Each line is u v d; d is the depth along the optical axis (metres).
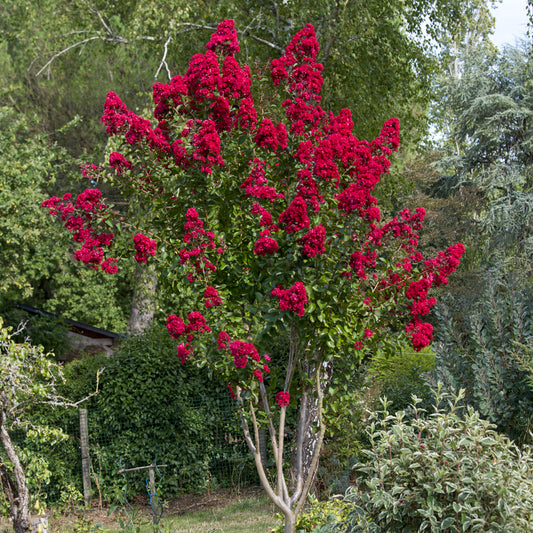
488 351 7.53
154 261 5.05
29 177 12.95
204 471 10.02
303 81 4.99
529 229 18.70
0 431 5.94
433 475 4.64
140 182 5.11
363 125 13.76
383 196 14.30
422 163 20.12
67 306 21.80
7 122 14.95
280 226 4.79
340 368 5.10
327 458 8.73
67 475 9.38
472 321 7.83
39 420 9.31
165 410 9.84
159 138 5.08
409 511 4.75
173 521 8.45
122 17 17.31
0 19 19.25
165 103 5.11
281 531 5.59
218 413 10.12
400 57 14.20
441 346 8.07
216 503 9.34
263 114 5.39
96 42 17.05
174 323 4.72
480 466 4.74
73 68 18.44
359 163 4.82
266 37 13.62
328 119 5.12
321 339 4.66
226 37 5.14
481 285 16.23
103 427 9.77
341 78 13.38
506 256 18.67
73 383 9.77
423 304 4.72
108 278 20.88
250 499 9.32
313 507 5.91
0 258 14.78
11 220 12.84
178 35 14.34
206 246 4.75
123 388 9.80
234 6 13.48
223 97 4.93
